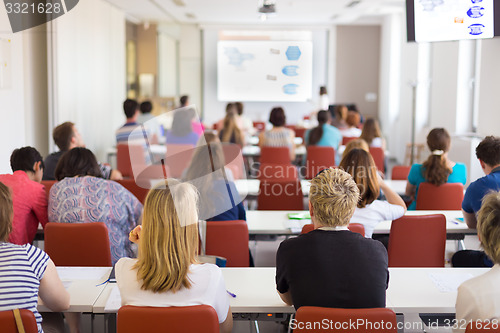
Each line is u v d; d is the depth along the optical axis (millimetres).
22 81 5727
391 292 2410
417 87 9734
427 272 2672
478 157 3461
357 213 3061
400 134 10945
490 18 5293
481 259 3320
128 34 13086
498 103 5926
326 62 13352
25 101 6121
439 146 4070
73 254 2947
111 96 9680
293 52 13297
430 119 9508
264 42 13273
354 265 2018
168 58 13289
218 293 1986
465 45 7746
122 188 3145
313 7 10281
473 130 7875
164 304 1931
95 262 2957
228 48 13312
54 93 6516
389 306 2258
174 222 1893
